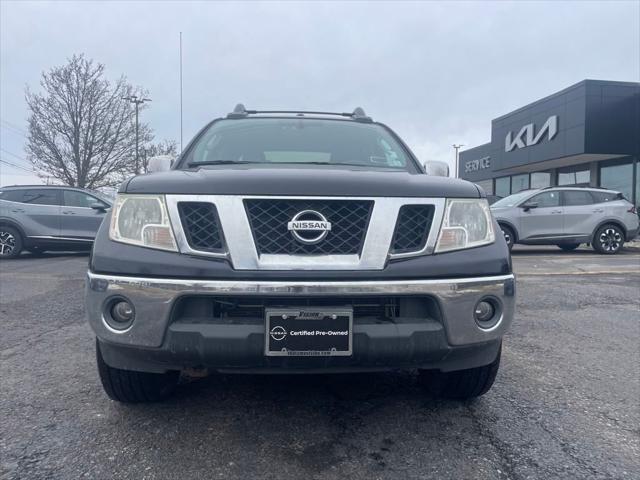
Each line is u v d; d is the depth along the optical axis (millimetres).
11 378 3291
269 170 2500
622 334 4539
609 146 18094
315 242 2229
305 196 2248
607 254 11852
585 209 11820
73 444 2406
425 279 2260
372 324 2201
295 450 2373
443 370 2406
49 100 27641
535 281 7648
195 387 3139
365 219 2283
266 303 2201
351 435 2531
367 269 2223
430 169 3395
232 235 2205
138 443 2418
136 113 29000
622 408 2914
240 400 2949
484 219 2461
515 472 2207
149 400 2811
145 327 2191
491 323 2369
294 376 3346
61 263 10023
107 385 2646
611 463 2297
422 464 2264
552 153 19766
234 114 3982
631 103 18094
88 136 28172
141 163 29203
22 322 4863
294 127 3777
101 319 2248
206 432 2541
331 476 2156
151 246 2260
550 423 2701
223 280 2164
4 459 2264
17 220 10766
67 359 3697
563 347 4125
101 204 11383
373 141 3680
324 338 2156
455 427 2635
